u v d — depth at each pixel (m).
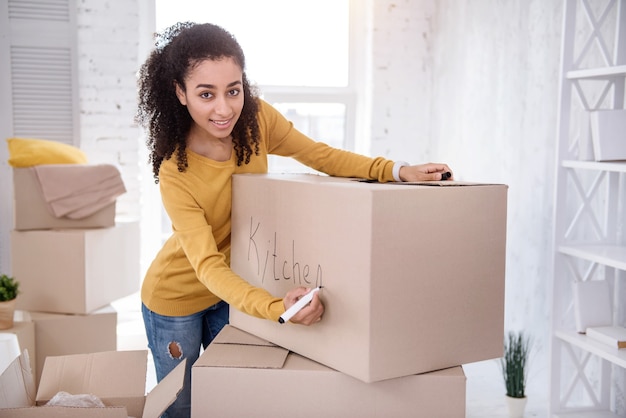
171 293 1.66
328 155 1.68
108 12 3.59
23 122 3.52
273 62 3.96
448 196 1.19
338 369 1.21
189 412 1.71
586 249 2.26
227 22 3.87
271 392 1.23
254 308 1.27
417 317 1.19
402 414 1.21
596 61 2.48
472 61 3.41
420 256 1.17
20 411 1.15
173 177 1.46
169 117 1.46
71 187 2.89
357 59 4.04
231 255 1.51
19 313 2.85
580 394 2.63
